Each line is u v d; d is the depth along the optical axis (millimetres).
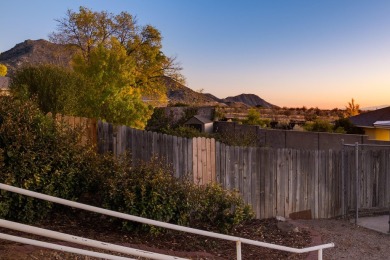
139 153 10289
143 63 33969
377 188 12328
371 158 12250
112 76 18344
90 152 8492
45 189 7449
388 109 25531
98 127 10109
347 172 12102
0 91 12320
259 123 32156
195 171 10344
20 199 7145
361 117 26500
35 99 10484
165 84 35375
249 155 10938
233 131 24359
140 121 17031
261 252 8141
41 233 3115
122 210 7727
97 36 33156
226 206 8867
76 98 12812
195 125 31031
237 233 9039
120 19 33531
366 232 10422
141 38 34281
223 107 40219
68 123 8906
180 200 8172
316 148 18641
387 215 12195
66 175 7801
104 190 7977
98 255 4082
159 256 3994
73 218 7918
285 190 11336
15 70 12945
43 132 7812
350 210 12070
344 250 8820
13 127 7598
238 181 10797
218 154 10648
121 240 7258
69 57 33031
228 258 7562
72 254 5965
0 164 7086
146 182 7887
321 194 11789
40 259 5578
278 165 11250
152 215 7723
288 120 36281
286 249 5750
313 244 8906
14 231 6750
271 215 11109
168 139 10289
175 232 8156
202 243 8023
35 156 7402
